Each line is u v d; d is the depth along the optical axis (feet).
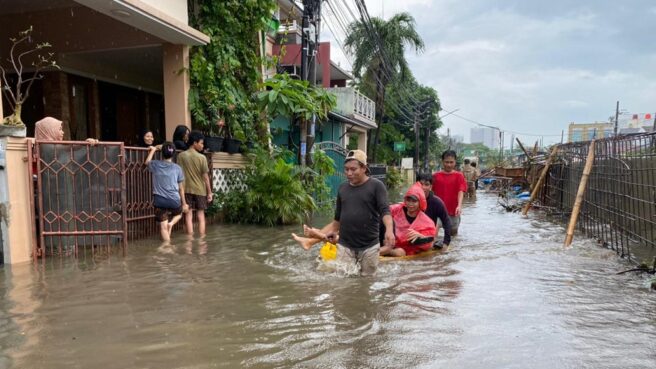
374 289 14.14
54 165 19.34
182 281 14.94
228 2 32.63
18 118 18.40
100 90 38.40
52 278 15.25
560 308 12.27
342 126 79.41
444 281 15.19
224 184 32.14
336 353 9.29
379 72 93.71
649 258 18.89
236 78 35.91
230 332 10.41
